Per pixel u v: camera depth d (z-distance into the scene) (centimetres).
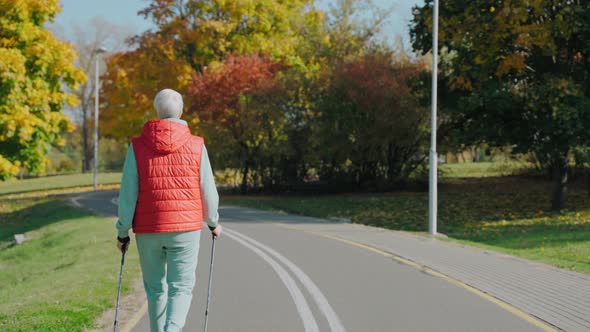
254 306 692
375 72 2678
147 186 440
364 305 696
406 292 767
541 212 2136
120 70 4059
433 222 1462
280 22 3572
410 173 3023
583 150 1941
